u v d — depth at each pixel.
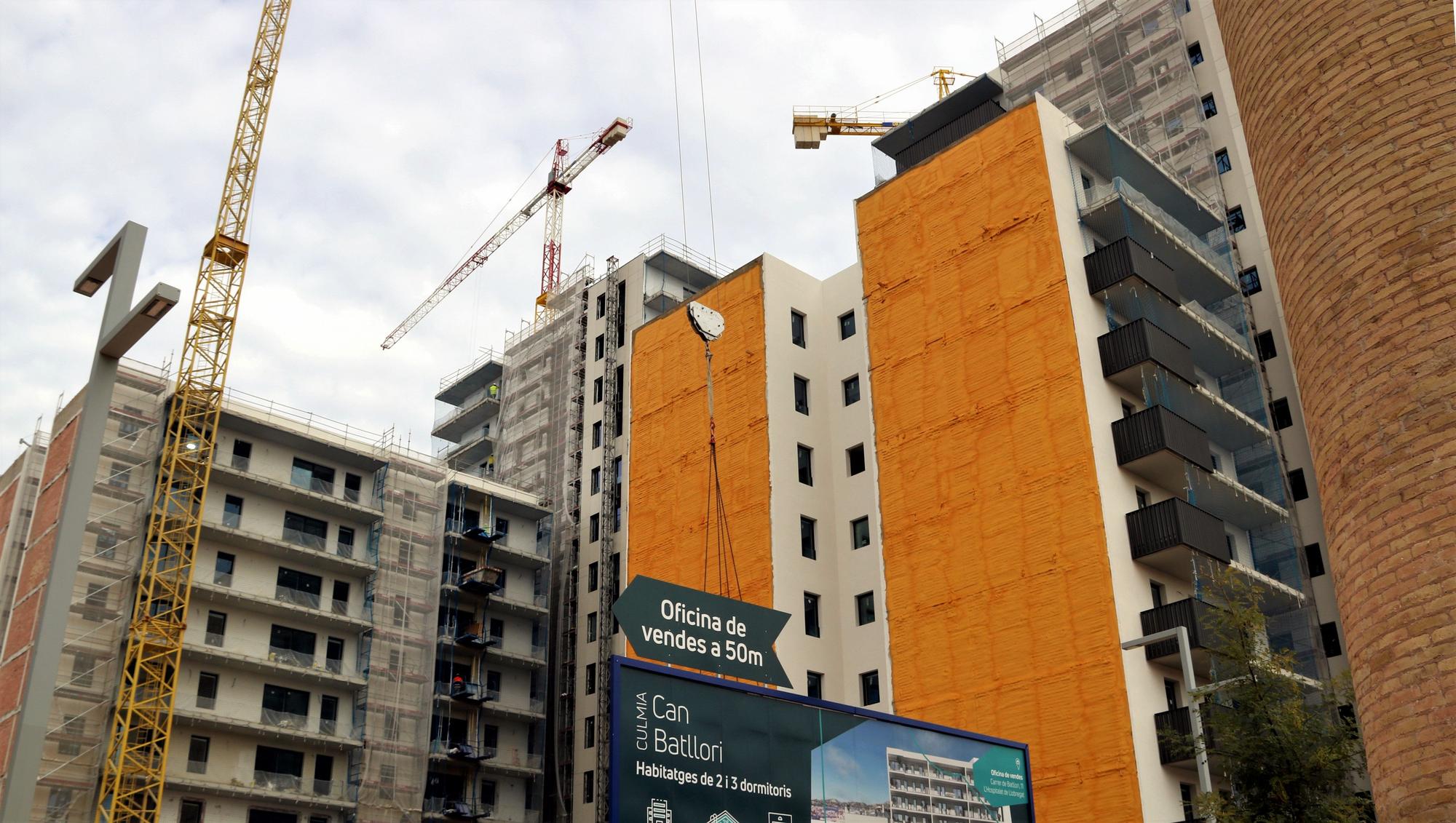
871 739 27.27
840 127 111.19
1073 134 60.78
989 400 56.22
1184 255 60.12
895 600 57.09
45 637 18.98
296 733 73.69
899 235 63.38
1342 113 16.88
